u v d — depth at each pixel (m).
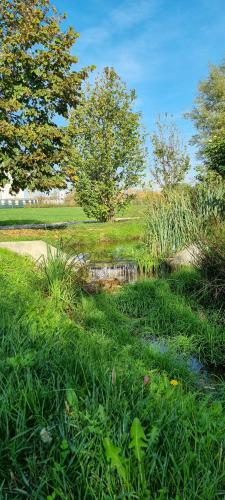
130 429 1.67
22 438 1.76
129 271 9.53
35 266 7.74
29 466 1.62
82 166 22.47
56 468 1.54
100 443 1.65
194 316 5.54
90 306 5.71
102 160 22.53
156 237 10.84
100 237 15.38
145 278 8.15
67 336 3.35
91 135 22.50
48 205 63.25
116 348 3.65
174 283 7.38
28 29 17.53
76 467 1.61
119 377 2.34
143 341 4.80
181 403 2.18
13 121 18.89
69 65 18.91
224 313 5.73
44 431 1.73
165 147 22.92
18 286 5.70
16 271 6.84
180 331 5.23
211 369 4.22
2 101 17.55
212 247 7.07
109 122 22.30
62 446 1.62
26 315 3.79
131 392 2.18
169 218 10.87
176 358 4.22
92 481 1.53
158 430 1.75
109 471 1.54
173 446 1.73
